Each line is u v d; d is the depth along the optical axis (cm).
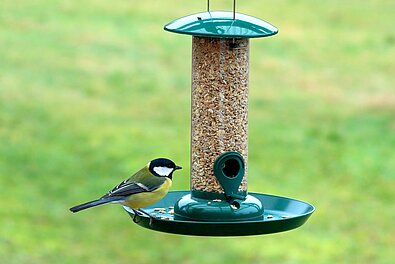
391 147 1898
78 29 2747
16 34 2656
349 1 3136
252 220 772
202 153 793
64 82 2281
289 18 2983
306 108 2152
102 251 1445
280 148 1888
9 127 1952
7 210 1554
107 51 2569
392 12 3019
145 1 3091
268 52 2614
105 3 3034
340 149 1886
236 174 788
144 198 779
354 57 2600
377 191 1673
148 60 2509
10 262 1395
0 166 1742
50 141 1894
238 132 796
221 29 749
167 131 2003
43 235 1482
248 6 3117
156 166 796
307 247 1456
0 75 2298
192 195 797
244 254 1433
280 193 1678
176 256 1429
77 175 1733
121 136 1952
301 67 2489
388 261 1426
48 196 1634
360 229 1520
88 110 2095
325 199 1644
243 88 799
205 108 796
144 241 1471
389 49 2675
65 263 1401
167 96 2227
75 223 1526
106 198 775
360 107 2162
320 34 2812
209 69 795
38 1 2994
